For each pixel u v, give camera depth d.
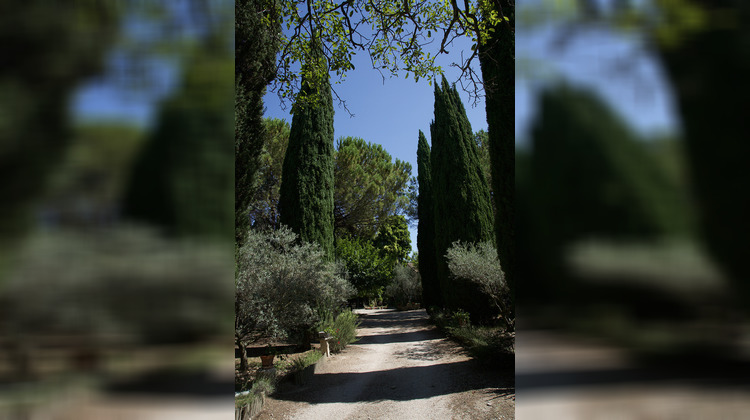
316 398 5.34
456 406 4.75
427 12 5.38
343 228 15.82
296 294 6.16
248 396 4.56
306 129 11.05
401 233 28.50
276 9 5.04
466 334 8.27
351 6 5.01
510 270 5.16
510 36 4.93
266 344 9.17
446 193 11.95
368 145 15.51
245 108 4.23
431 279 16.11
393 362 7.82
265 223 13.05
